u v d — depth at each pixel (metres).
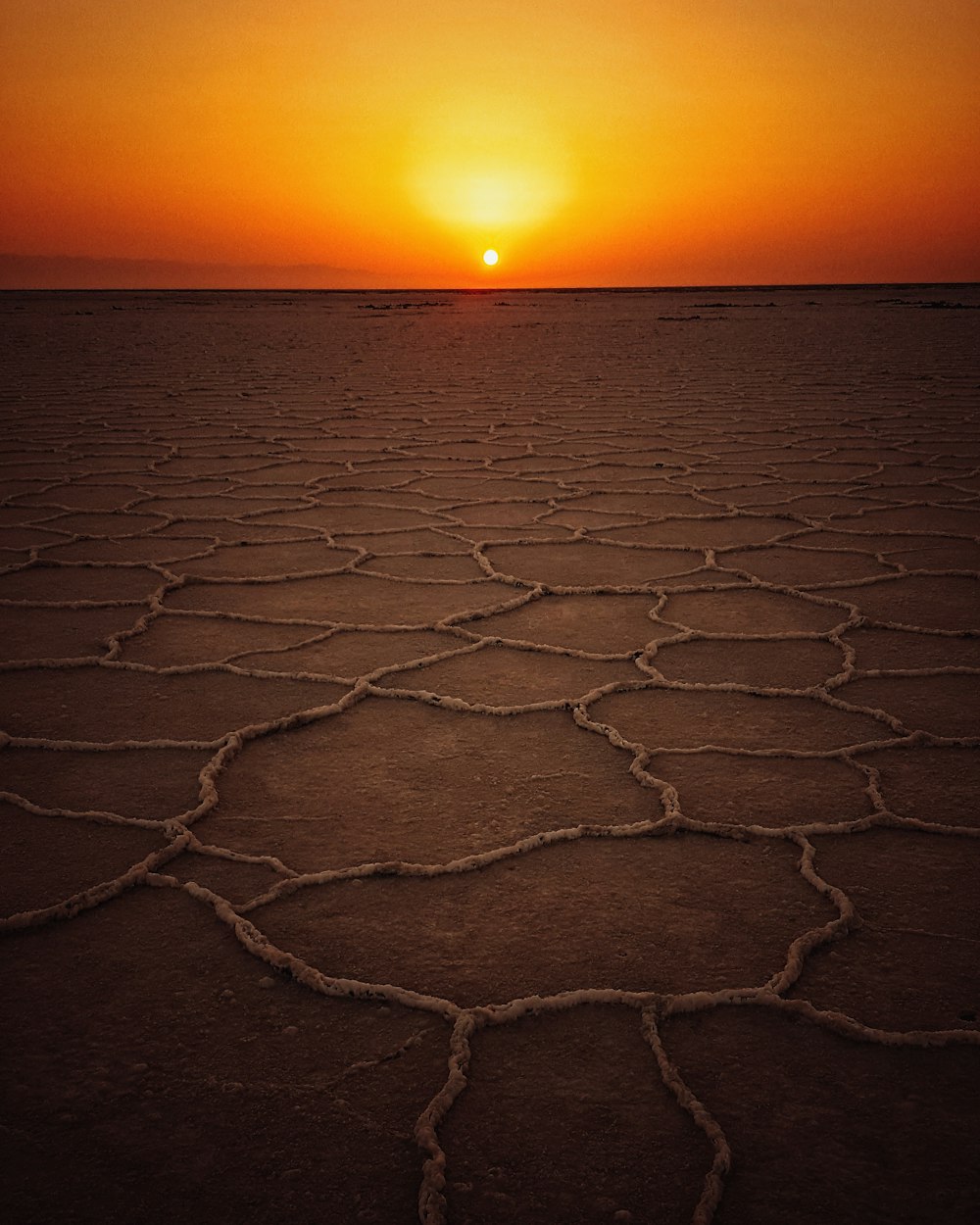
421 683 2.41
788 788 1.88
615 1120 1.11
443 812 1.80
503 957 1.39
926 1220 0.98
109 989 1.33
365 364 13.05
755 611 3.01
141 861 1.62
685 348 15.34
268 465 5.74
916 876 1.59
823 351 14.22
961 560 3.56
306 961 1.38
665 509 4.52
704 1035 1.24
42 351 15.20
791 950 1.39
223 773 1.95
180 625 2.86
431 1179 1.02
